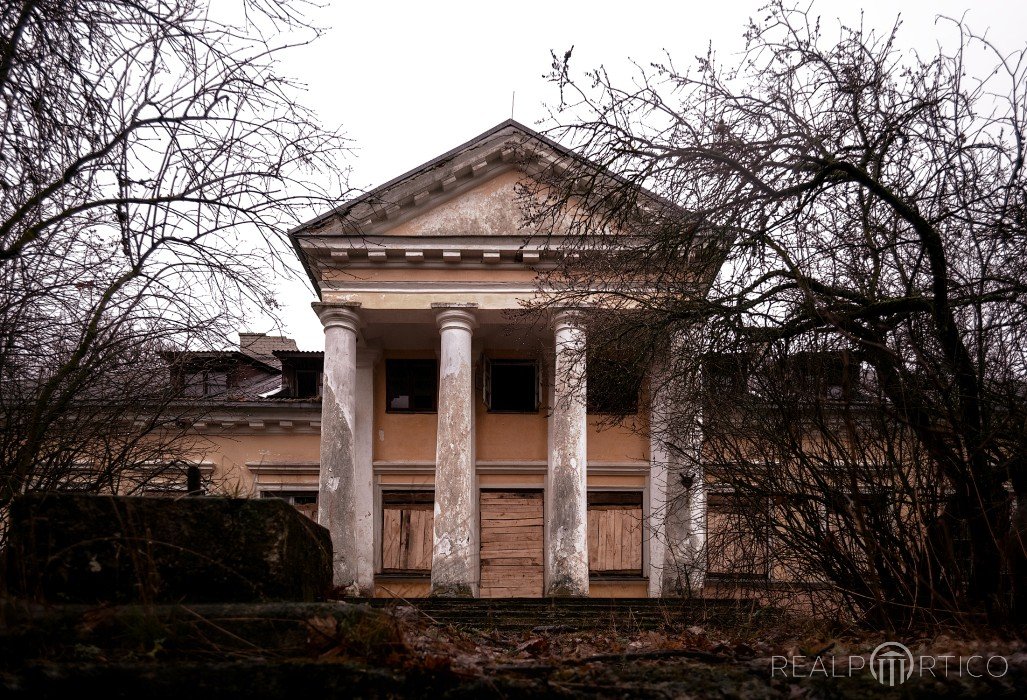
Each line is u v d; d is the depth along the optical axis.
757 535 9.54
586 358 14.50
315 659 4.24
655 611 15.55
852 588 8.08
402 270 25.08
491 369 27.59
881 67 9.75
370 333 26.69
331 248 24.56
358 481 26.52
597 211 11.05
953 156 9.05
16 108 7.21
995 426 8.06
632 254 10.84
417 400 27.61
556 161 11.16
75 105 7.29
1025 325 8.59
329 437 24.14
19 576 4.48
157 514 4.66
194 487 5.76
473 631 8.76
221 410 27.12
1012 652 5.12
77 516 4.59
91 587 4.52
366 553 26.09
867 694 4.43
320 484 23.97
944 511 7.63
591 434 27.12
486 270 25.11
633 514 26.69
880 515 8.05
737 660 5.00
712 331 10.34
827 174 9.29
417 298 25.00
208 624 4.38
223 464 27.67
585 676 4.55
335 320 24.75
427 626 6.55
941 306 8.38
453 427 24.23
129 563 4.55
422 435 27.36
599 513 26.69
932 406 8.37
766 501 9.12
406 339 27.12
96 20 7.16
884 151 9.45
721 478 9.71
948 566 7.32
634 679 4.53
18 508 4.58
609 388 15.01
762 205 9.48
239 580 4.65
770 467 8.90
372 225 24.92
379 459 27.16
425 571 26.58
